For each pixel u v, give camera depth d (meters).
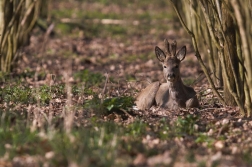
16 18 18.84
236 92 13.43
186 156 9.65
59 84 16.92
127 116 12.90
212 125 12.04
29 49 25.84
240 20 11.37
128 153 10.00
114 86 17.17
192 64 23.31
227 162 9.55
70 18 36.62
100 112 12.90
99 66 23.34
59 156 9.52
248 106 12.74
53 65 22.78
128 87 17.08
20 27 19.00
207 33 15.55
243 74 12.74
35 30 29.94
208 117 12.81
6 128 11.09
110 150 9.80
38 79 19.20
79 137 10.30
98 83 17.78
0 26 18.39
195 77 19.58
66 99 14.59
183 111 13.27
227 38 12.95
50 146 9.98
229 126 11.88
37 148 9.95
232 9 12.75
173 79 13.42
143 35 32.28
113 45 28.86
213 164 9.28
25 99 14.43
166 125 11.79
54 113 13.00
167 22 36.78
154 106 13.86
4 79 17.66
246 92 12.65
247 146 10.65
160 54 14.02
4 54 19.02
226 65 13.30
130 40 30.58
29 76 19.08
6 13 18.34
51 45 27.59
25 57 23.31
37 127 11.37
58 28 31.39
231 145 10.89
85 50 27.20
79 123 11.77
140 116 12.94
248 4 12.19
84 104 13.70
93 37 31.19
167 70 13.57
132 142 10.56
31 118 12.26
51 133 10.44
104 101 13.14
